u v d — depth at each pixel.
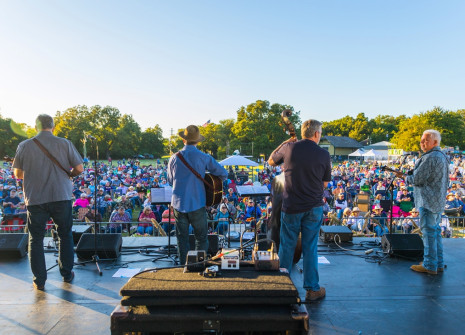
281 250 3.39
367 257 4.74
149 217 9.14
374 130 96.38
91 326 2.80
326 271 4.16
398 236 4.84
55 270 4.20
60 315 2.99
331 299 3.33
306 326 2.06
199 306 2.15
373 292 3.52
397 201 13.09
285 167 3.32
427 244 4.08
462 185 18.11
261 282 2.28
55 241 5.32
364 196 13.91
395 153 53.38
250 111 72.62
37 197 3.51
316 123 3.31
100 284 3.73
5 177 24.36
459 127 58.50
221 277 2.40
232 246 5.44
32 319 2.92
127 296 2.13
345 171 30.72
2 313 3.03
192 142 3.74
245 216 9.94
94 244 4.60
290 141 3.53
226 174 3.81
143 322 2.06
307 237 3.32
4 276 3.98
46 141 3.56
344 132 104.50
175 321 2.07
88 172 27.75
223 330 2.07
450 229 9.25
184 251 3.67
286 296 2.13
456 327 2.82
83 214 10.80
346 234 5.54
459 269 4.25
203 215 3.68
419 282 3.80
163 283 2.25
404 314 3.03
